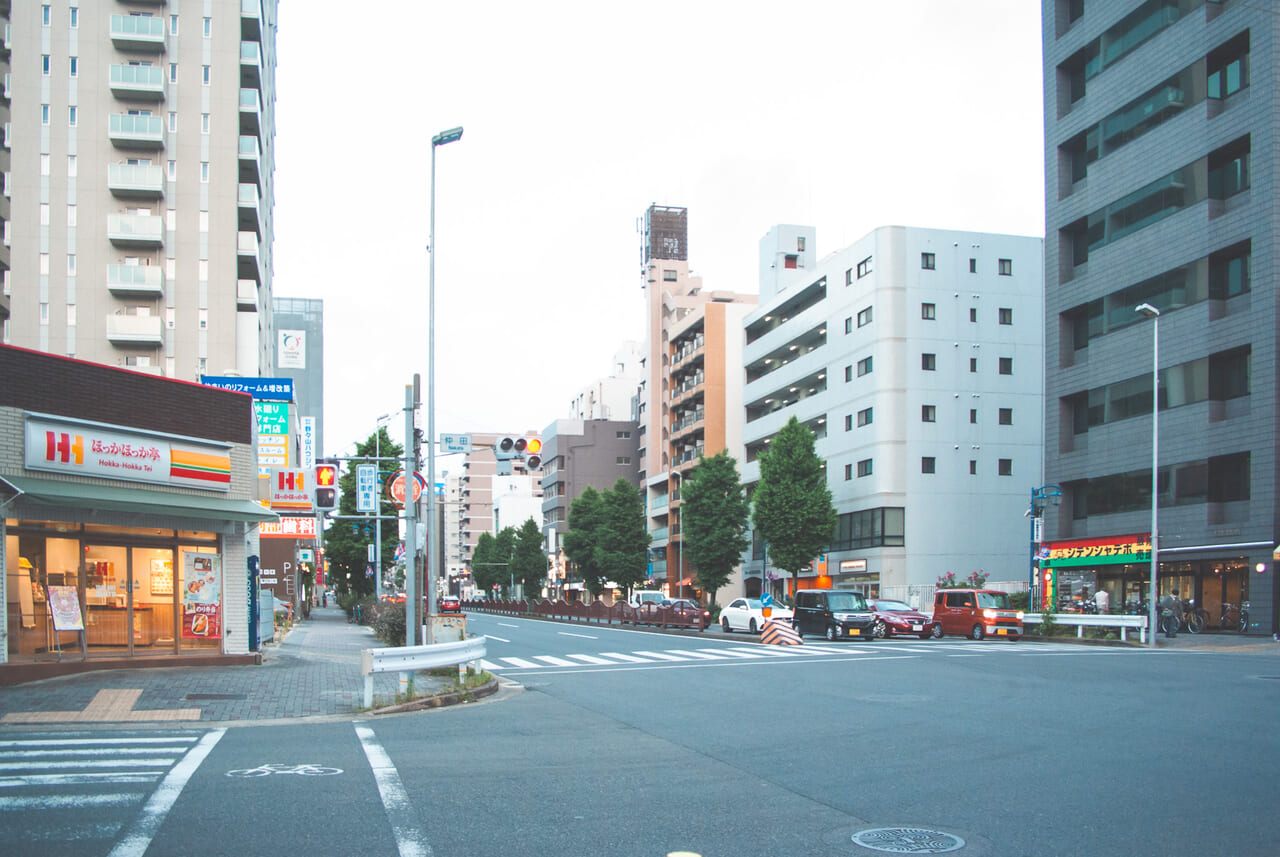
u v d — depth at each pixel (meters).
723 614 39.91
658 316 91.38
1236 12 36.19
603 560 75.31
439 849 6.13
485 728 12.23
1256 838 6.39
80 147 53.59
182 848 6.12
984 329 55.84
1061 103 46.38
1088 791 7.88
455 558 181.50
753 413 74.25
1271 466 33.78
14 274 52.47
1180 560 37.56
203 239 54.50
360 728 12.29
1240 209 35.69
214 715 13.41
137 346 53.31
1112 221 42.50
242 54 56.81
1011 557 54.75
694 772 8.90
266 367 65.69
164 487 19.19
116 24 53.62
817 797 7.75
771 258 74.50
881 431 54.44
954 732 11.22
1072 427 45.50
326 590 104.44
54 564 17.34
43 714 13.05
